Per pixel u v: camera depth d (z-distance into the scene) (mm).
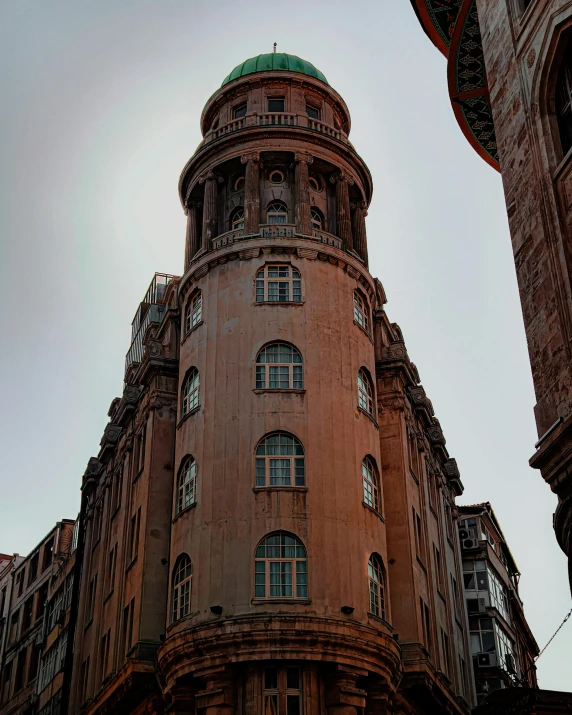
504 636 57406
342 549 34000
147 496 39500
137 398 45344
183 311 41031
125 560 41750
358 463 36250
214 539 34156
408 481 40500
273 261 38688
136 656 36375
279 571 33312
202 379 37688
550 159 20406
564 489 18516
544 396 19297
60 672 51625
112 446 48875
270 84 44562
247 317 37656
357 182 43625
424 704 38438
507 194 21781
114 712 39500
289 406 35906
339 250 39750
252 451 35125
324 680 32062
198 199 44156
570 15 20359
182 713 32875
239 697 31766
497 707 29812
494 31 23438
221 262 39312
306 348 37125
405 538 38656
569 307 19016
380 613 34812
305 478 34750
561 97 20844
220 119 45156
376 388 40562
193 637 32406
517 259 20938
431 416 47844
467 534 58125
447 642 43000
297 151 41625
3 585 74375
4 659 68688
